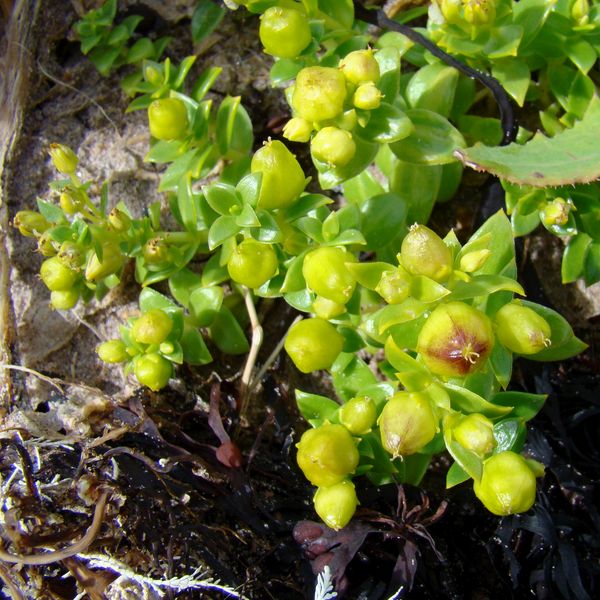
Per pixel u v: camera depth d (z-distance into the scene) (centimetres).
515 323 11
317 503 11
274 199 12
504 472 10
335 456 11
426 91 14
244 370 14
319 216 13
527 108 15
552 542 12
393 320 10
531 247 15
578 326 15
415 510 12
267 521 13
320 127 12
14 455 13
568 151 13
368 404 11
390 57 13
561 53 14
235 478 13
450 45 13
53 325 15
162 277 14
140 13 16
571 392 13
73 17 16
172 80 15
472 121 15
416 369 11
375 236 13
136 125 16
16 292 15
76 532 12
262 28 13
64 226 13
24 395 14
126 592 12
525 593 12
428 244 10
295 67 13
